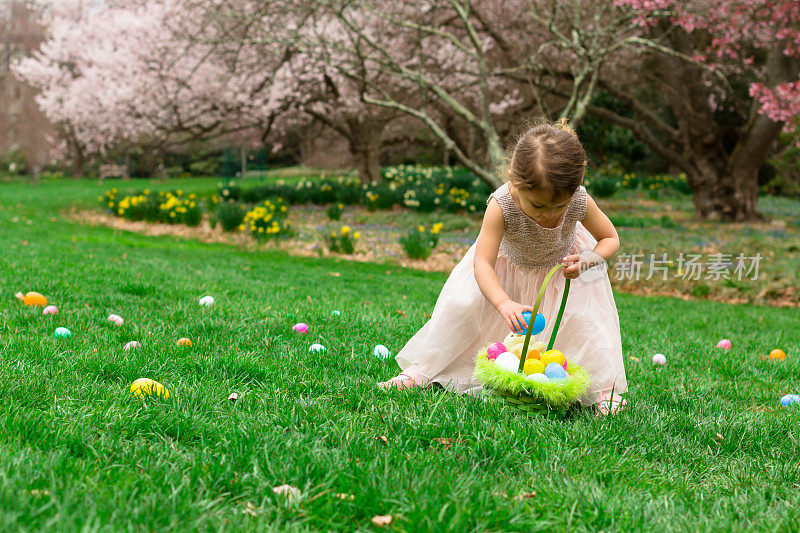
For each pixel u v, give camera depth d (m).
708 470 2.48
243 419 2.57
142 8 19.38
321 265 10.45
